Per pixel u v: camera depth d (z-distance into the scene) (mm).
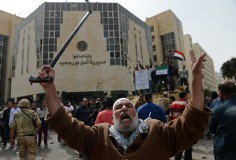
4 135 11312
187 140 2072
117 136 2266
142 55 54500
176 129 2133
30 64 48344
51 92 2113
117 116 2318
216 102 4594
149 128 2273
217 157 3178
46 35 45344
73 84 43781
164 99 10406
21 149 5641
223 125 3133
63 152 9359
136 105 9594
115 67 45531
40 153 9242
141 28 56812
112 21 47562
